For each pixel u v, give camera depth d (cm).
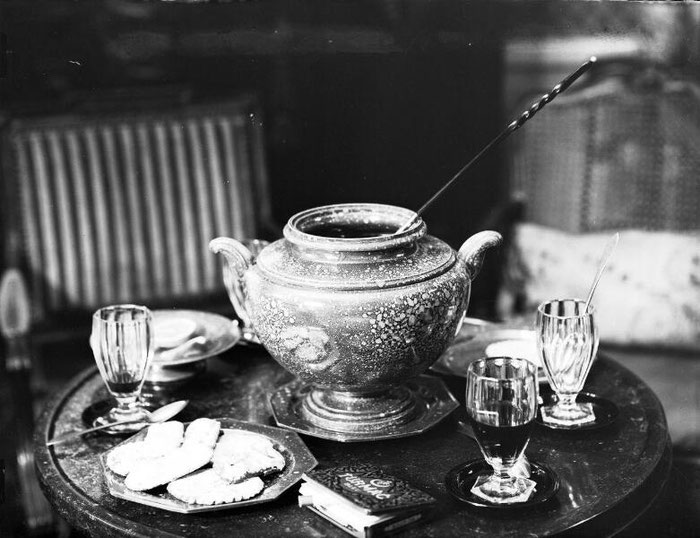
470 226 264
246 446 112
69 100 230
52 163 202
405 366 114
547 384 129
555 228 237
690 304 198
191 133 210
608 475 109
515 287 222
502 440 101
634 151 228
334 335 110
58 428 125
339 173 257
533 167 244
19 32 229
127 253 206
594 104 231
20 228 204
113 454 113
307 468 108
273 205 253
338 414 119
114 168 205
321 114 252
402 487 101
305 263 113
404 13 250
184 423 121
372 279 110
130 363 122
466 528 98
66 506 106
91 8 235
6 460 191
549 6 252
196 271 211
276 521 100
